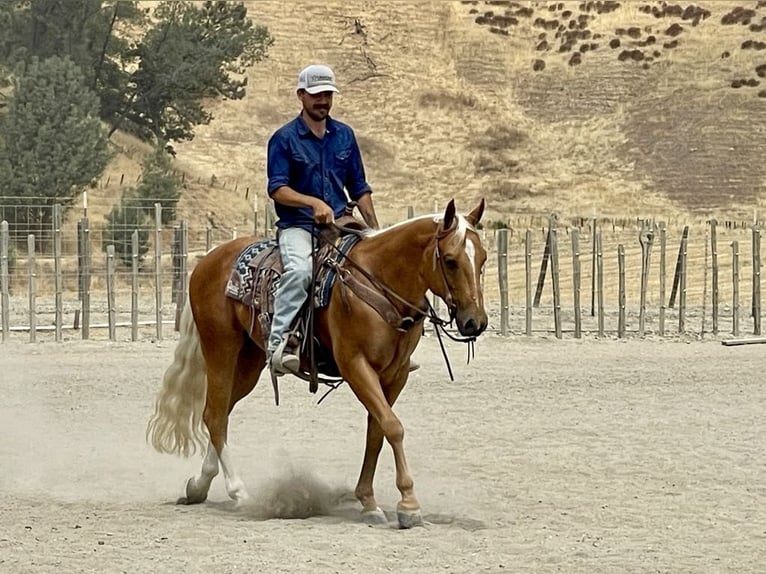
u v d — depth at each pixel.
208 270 10.90
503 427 14.91
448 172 51.50
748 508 10.38
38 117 40.34
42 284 34.72
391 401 10.26
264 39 51.03
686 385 18.84
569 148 53.25
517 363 21.47
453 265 9.30
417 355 22.34
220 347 10.73
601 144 53.31
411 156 52.47
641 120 54.53
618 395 17.72
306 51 58.06
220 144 50.38
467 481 11.66
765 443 13.80
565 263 39.50
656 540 9.17
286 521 9.92
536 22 61.38
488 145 53.19
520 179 50.94
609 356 22.77
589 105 55.97
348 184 10.65
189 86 47.28
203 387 11.04
